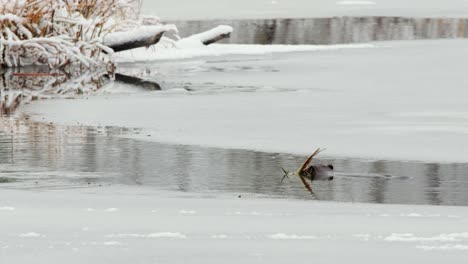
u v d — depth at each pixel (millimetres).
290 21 85188
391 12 95938
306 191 22516
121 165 25953
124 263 15008
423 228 17547
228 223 17922
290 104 38938
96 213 18828
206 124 33781
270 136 31172
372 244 16250
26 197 20953
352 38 72062
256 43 68562
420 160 27047
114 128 33000
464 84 45469
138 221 18000
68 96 42281
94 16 56594
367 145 29422
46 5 54500
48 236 16672
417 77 48312
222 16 87688
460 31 77625
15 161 26531
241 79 48531
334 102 39438
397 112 36562
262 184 23406
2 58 54625
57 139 30562
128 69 54250
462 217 18719
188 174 24656
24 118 35594
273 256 15438
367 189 22828
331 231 17266
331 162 26750
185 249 15844
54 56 54281
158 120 34812
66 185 22984
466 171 25406
